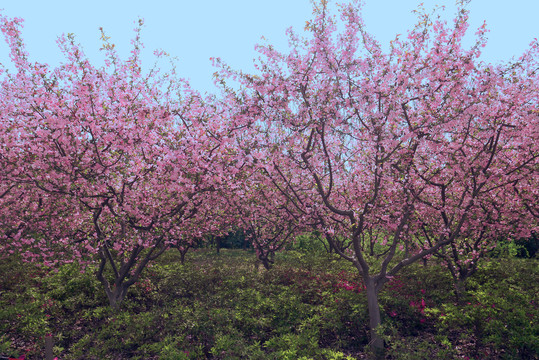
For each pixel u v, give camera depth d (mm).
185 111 8508
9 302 8805
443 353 5844
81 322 8062
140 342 6766
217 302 8289
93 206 8266
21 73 7387
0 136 7258
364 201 8258
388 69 7039
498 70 6996
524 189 8531
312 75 6879
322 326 7348
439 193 9141
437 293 8734
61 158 7062
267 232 13180
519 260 13781
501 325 6273
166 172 7957
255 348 6137
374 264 12453
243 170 7648
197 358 6148
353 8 7082
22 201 8547
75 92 7137
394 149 6961
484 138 7648
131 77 7949
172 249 18797
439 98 7113
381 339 6918
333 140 7938
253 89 7004
